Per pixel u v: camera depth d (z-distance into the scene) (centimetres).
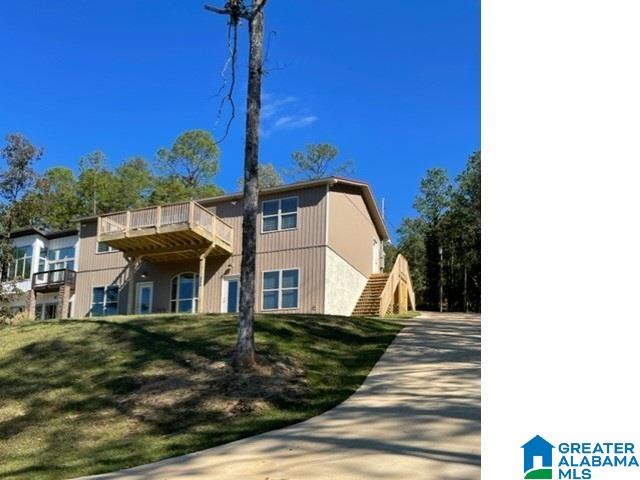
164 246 2147
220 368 982
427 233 4341
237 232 2183
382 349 1162
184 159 5366
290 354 1070
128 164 5241
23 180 2033
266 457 627
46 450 772
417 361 1054
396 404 788
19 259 2950
